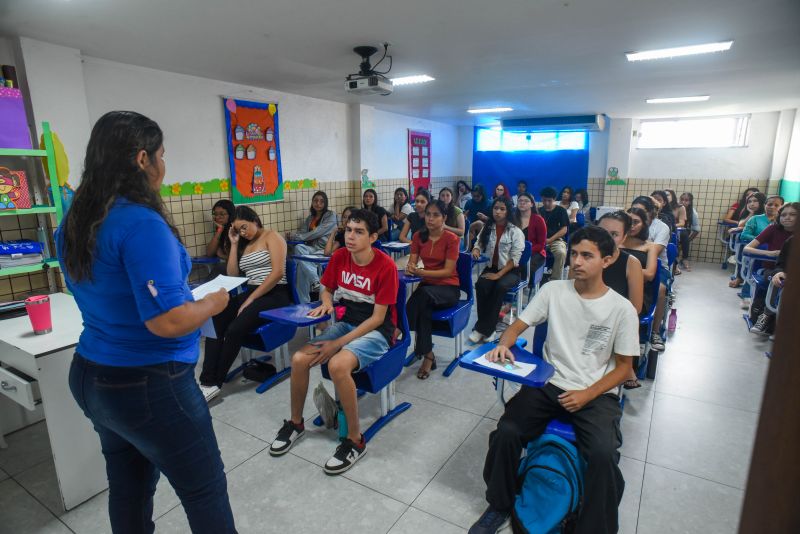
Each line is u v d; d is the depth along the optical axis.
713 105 6.41
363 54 3.55
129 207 1.14
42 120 3.11
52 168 2.61
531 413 1.78
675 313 4.03
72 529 1.85
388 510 1.91
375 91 3.75
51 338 1.97
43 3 2.44
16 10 2.53
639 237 3.03
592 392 1.72
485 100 6.10
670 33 3.12
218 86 4.61
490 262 3.91
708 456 2.26
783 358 0.44
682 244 6.66
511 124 8.38
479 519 1.81
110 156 1.14
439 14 2.74
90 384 1.18
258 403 2.81
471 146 9.57
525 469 1.75
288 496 2.00
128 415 1.17
